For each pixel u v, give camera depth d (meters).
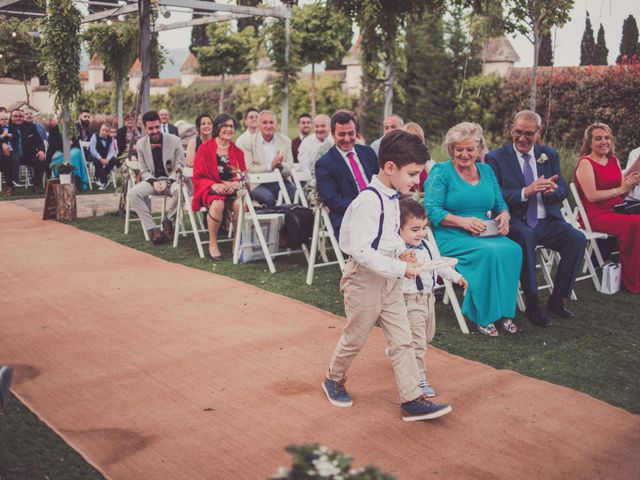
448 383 3.97
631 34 13.36
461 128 5.09
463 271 4.96
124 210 9.80
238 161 7.34
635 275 6.21
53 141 11.88
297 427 3.35
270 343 4.56
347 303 3.44
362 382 3.95
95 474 2.88
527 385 3.96
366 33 9.16
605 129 6.54
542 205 5.59
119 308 5.31
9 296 5.58
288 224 6.77
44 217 9.22
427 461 3.06
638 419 3.56
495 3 8.38
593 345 4.77
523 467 3.03
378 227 3.29
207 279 6.24
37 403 3.55
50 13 9.45
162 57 15.07
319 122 8.12
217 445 3.16
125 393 3.72
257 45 14.11
